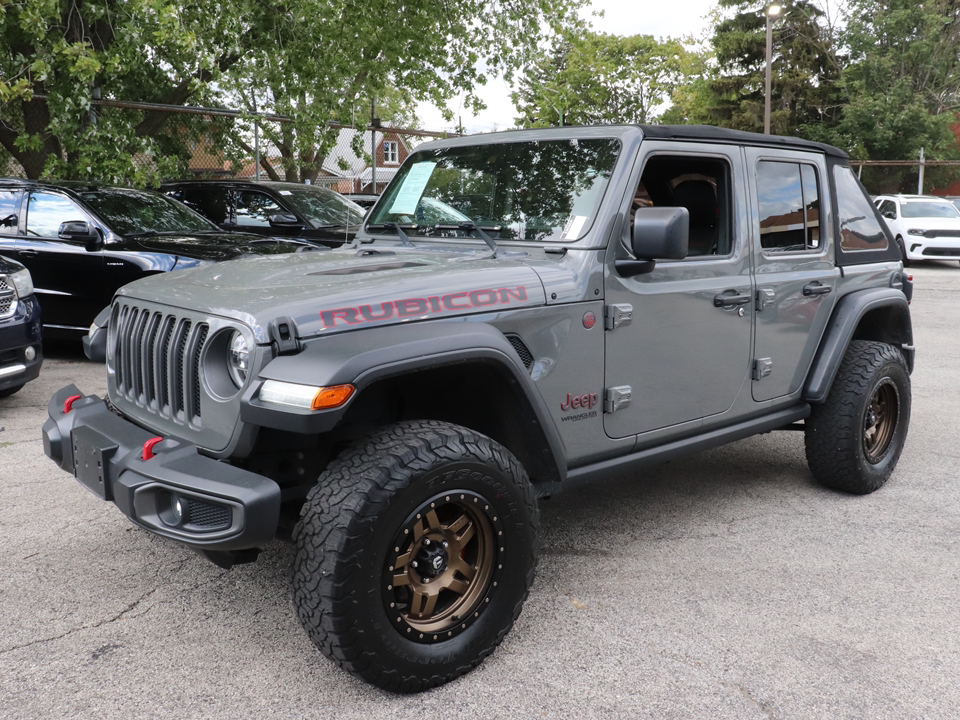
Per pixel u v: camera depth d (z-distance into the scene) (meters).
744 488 4.63
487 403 2.96
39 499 4.23
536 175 3.47
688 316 3.50
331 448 3.00
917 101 37.53
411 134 14.57
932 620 3.12
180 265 7.18
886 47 40.94
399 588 2.58
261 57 11.71
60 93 9.95
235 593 3.29
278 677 2.71
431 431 2.60
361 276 2.88
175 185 10.53
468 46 16.34
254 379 2.46
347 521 2.38
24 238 7.63
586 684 2.68
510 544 2.73
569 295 3.07
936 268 19.05
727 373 3.74
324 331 2.50
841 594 3.33
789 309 4.00
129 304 3.09
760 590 3.36
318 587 2.39
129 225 7.72
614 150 3.31
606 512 4.24
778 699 2.61
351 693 2.62
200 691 2.62
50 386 6.60
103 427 2.89
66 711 2.51
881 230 4.77
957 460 5.16
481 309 2.83
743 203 3.75
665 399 3.48
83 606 3.17
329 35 12.28
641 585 3.39
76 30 10.21
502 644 2.93
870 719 2.51
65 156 11.03
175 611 3.14
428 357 2.53
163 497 2.55
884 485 4.68
